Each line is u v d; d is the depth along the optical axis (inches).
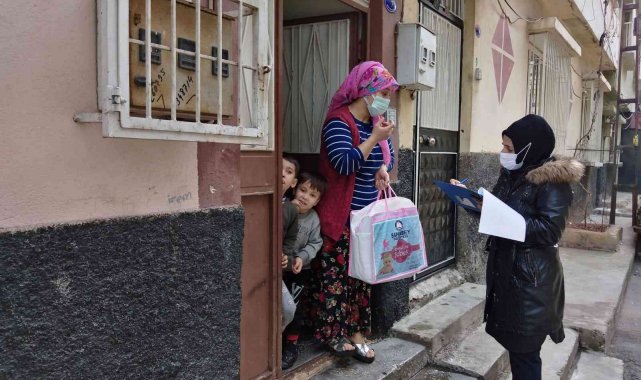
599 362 170.1
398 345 135.3
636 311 229.5
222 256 80.4
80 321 62.2
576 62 396.5
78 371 62.4
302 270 122.8
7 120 55.3
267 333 102.0
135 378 68.8
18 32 55.6
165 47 59.8
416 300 160.1
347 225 114.6
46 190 58.9
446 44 180.5
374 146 113.4
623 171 819.4
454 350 143.8
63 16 59.0
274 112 98.8
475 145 197.6
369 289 127.5
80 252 61.7
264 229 99.6
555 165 101.7
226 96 69.6
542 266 102.8
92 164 63.1
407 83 140.1
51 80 58.5
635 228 334.6
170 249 72.1
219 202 80.9
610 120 582.9
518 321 103.0
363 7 133.6
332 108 116.2
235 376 84.6
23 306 56.9
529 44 257.6
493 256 109.0
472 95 191.8
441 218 185.8
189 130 62.1
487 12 200.8
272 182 99.2
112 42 55.2
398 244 112.5
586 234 320.5
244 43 76.5
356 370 119.3
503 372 145.6
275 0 97.2
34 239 57.4
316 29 141.4
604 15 382.6
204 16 65.3
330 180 114.7
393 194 120.9
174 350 73.8
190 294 75.5
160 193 71.4
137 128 57.0
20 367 57.1
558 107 315.0
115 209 66.0
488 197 103.5
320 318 117.0
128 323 67.5
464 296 172.1
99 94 60.9
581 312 197.5
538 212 102.6
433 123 175.2
